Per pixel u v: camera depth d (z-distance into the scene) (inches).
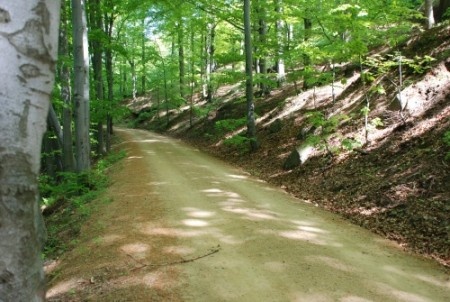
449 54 436.5
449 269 214.5
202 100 1285.7
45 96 65.3
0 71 58.9
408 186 308.7
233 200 362.6
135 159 636.7
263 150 601.6
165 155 689.0
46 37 63.1
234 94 1114.7
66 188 433.4
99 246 256.4
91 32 646.5
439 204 271.6
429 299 183.3
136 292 188.1
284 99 765.3
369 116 460.4
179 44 1147.3
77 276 218.4
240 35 959.0
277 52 641.0
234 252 236.5
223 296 183.3
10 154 60.5
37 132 64.7
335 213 327.3
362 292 188.1
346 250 242.2
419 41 519.5
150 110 1592.0
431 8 555.2
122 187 424.5
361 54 433.1
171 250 239.8
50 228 350.0
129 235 268.8
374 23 420.5
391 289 191.9
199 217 307.0
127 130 1402.6
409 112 415.2
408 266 219.5
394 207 297.3
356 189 351.6
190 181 449.1
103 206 358.9
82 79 452.8
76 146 459.5
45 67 63.9
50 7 63.5
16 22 59.5
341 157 426.6
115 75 1690.5
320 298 181.3
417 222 267.6
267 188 426.3
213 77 1024.9
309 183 416.8
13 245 62.3
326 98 624.4
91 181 452.4
